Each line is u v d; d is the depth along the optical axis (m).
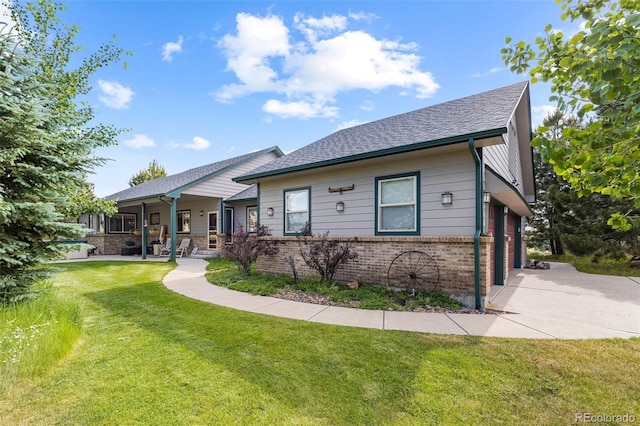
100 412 2.40
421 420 2.34
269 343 3.78
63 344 3.43
